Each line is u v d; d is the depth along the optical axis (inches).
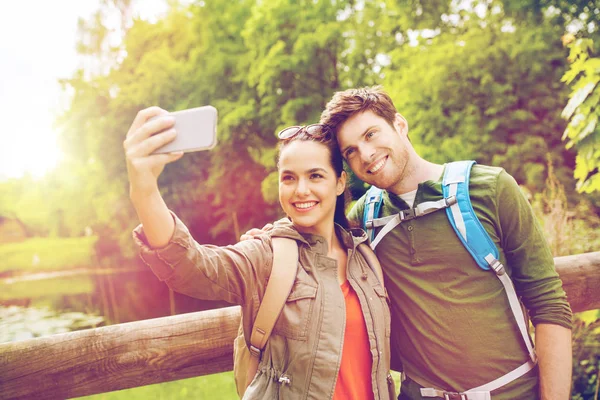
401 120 62.0
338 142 58.6
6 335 456.8
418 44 420.5
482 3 413.1
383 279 60.3
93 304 628.7
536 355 57.9
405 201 61.2
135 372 65.2
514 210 56.9
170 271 43.6
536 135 362.9
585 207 226.7
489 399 55.5
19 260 1269.7
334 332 50.0
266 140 614.5
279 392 48.3
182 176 701.3
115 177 740.7
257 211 651.5
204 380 219.0
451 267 57.2
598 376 126.4
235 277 48.3
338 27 500.1
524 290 58.0
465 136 353.1
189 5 755.4
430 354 57.8
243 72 600.4
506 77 359.9
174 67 685.3
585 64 115.5
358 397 51.6
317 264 53.4
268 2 528.7
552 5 354.6
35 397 62.9
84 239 1455.5
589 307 81.7
